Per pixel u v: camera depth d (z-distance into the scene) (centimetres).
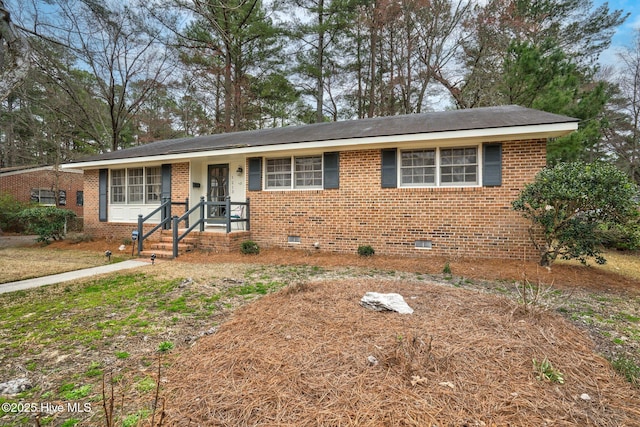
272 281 550
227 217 854
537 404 204
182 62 1750
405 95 1947
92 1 930
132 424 191
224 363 256
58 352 296
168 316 387
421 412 194
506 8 1549
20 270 682
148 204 1090
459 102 1784
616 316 382
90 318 386
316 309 361
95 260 806
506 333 294
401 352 251
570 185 534
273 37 1836
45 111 2003
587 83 1373
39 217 1096
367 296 372
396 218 784
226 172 1028
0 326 364
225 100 1889
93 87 1961
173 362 268
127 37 1510
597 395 217
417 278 566
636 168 1603
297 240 877
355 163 816
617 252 869
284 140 857
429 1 1711
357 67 2066
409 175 781
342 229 830
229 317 374
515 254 700
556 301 434
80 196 2159
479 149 724
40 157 2406
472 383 222
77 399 222
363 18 1797
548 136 678
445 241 748
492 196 712
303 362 250
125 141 2466
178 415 197
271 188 915
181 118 2292
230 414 196
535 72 1105
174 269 668
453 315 339
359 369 238
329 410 197
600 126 1039
